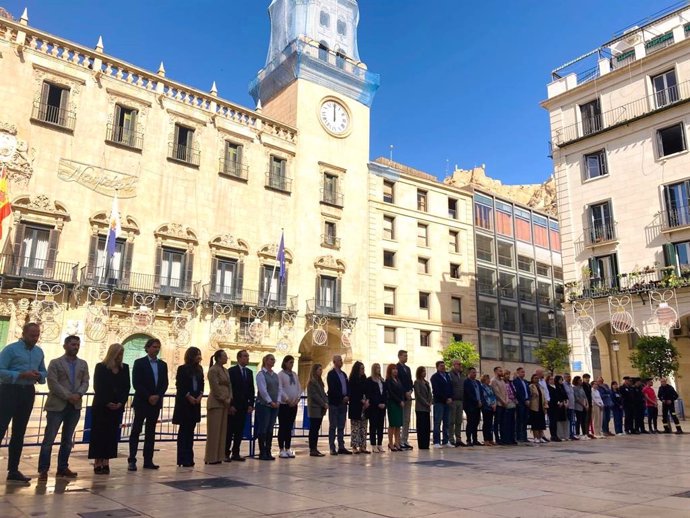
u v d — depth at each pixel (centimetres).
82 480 779
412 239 4072
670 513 543
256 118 3388
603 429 1831
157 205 2888
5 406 750
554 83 3347
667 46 2811
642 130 2880
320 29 3984
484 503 600
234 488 705
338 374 1236
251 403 1096
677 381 2792
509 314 4606
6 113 2481
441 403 1394
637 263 2786
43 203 2522
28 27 2591
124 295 2669
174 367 2775
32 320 2386
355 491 680
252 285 3150
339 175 3709
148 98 2966
